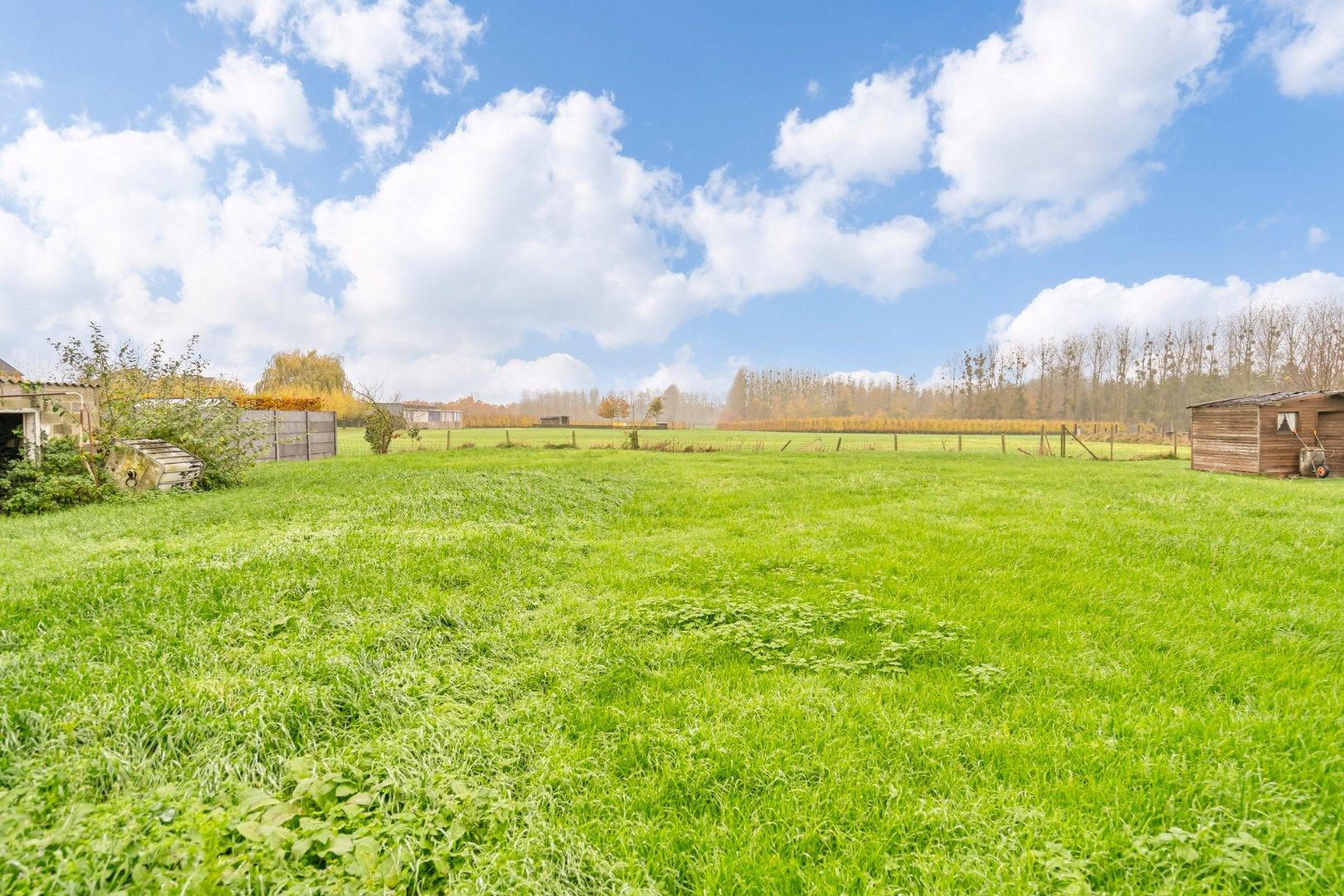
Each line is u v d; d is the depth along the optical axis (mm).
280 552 6676
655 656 4664
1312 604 5797
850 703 3836
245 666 4066
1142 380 81750
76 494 11305
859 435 62562
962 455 30141
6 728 3057
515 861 2445
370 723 3541
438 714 3639
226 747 3143
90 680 3672
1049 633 5145
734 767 3123
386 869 2293
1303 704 3770
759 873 2428
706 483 16703
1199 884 2287
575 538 9148
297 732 3363
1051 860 2393
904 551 8156
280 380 73625
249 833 2354
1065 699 3922
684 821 2797
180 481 12773
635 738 3414
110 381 14445
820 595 6242
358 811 2611
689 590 6480
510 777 3064
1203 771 3021
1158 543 8273
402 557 6809
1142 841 2506
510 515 10531
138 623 4680
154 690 3535
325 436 28719
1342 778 2951
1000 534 9039
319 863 2346
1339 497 12789
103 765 2875
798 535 9367
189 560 6359
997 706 3818
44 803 2531
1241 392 68375
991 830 2617
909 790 2910
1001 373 97375
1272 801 2758
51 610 4859
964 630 5133
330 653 4266
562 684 4141
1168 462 26359
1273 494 13352
